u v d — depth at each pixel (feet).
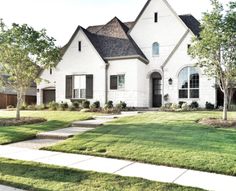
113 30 87.51
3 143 34.40
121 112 67.92
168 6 81.76
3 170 22.63
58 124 47.57
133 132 36.63
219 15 42.19
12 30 49.67
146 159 25.64
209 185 19.47
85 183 19.40
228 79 44.34
